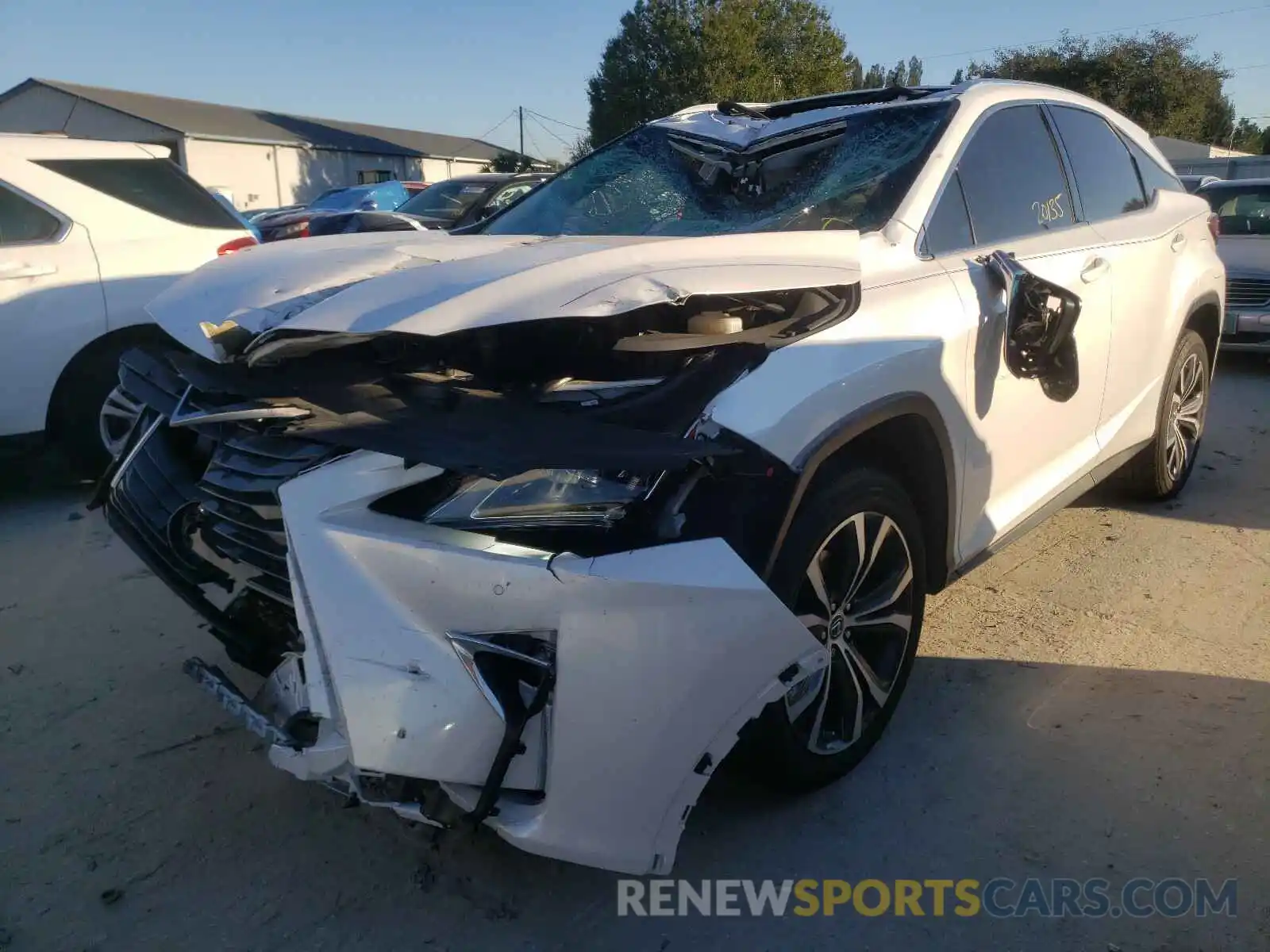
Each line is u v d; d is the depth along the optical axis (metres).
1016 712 3.18
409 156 45.56
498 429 2.11
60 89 38.53
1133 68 43.41
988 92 3.59
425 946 2.27
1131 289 4.00
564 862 2.53
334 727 2.07
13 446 5.20
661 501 2.11
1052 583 4.16
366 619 2.01
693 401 2.21
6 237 5.18
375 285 2.41
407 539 2.02
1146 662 3.48
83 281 5.27
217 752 3.01
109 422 5.42
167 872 2.50
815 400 2.34
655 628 2.02
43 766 2.93
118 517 2.82
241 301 2.73
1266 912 2.33
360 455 2.13
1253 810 2.68
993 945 2.26
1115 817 2.67
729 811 2.72
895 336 2.65
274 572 2.29
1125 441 4.27
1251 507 5.06
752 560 2.19
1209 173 28.88
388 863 2.54
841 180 3.29
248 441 2.34
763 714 2.43
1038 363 3.24
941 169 3.19
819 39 36.19
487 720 1.99
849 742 2.74
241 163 38.78
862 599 2.74
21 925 2.32
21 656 3.57
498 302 2.21
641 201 3.69
